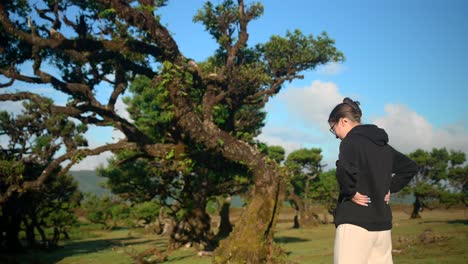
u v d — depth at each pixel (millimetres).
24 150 31531
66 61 18703
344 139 3025
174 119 15641
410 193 48719
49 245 35969
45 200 35719
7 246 31156
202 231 25828
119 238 45594
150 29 14562
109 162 28984
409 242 16531
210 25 20922
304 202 55281
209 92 17828
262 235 13000
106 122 19578
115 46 15594
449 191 47781
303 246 22281
